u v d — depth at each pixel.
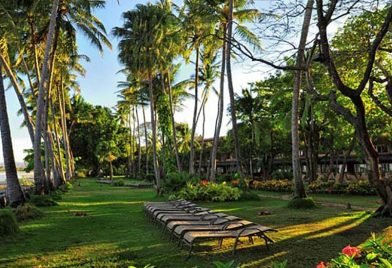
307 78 10.20
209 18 22.94
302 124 26.16
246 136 37.62
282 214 13.73
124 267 7.06
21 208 14.05
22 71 31.55
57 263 7.44
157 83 40.59
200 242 8.76
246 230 7.95
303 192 16.44
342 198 21.97
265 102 35.47
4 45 20.55
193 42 27.47
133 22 28.23
